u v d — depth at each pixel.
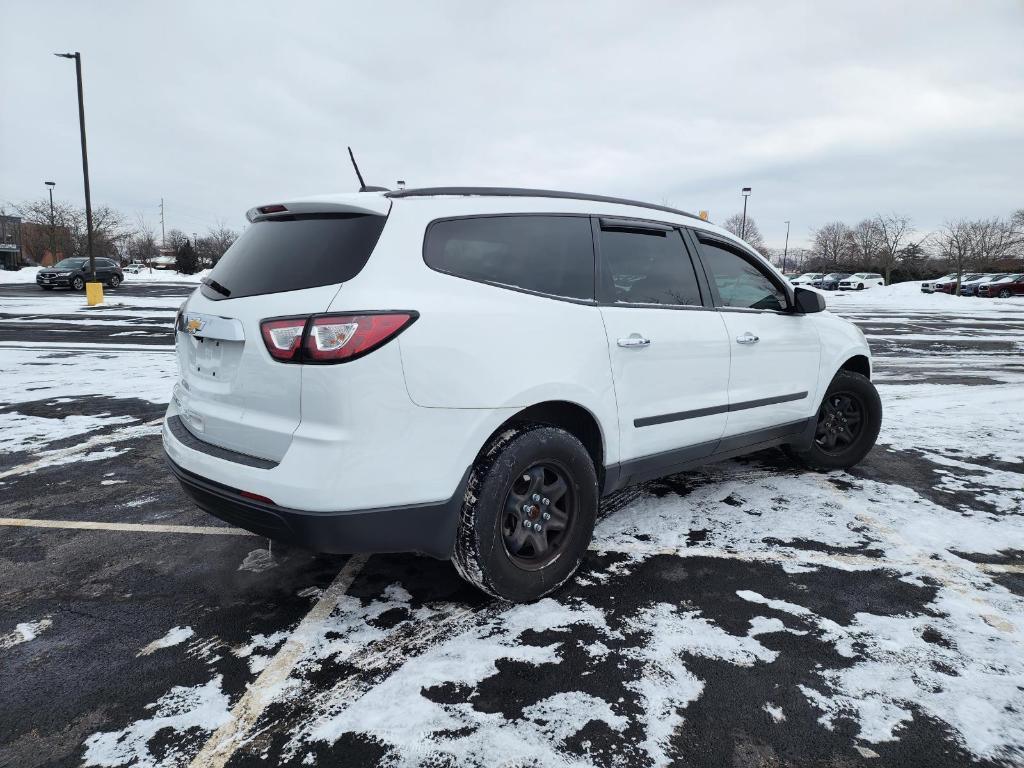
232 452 2.44
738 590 2.84
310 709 2.06
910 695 2.13
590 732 1.95
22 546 3.30
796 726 1.98
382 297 2.23
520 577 2.61
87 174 19.98
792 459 4.88
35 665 2.30
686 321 3.28
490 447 2.53
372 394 2.18
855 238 61.66
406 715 2.03
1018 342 14.38
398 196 2.51
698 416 3.37
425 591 2.83
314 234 2.46
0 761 1.84
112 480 4.33
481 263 2.57
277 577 2.97
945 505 3.91
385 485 2.23
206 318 2.54
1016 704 2.10
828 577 2.96
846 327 4.49
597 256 2.98
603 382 2.85
